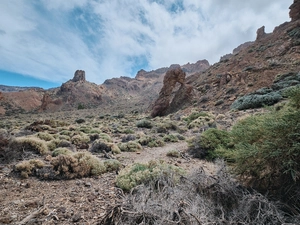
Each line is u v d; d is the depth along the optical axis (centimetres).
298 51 2966
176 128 1480
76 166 462
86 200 334
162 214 214
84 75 12825
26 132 1166
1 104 7156
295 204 253
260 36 5375
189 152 756
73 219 268
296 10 4219
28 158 605
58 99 8694
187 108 2853
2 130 920
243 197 249
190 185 289
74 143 909
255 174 309
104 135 1138
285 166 266
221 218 236
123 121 2402
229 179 306
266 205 236
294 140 269
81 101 9688
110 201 332
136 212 215
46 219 264
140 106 7194
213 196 274
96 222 264
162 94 3081
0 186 380
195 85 4181
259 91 2120
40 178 436
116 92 13975
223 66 4419
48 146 755
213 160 638
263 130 321
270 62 3000
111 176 474
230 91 2705
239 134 375
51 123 1502
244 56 4044
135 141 938
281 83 2138
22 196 342
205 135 716
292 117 281
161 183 328
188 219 206
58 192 367
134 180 381
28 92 8938
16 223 249
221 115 1706
